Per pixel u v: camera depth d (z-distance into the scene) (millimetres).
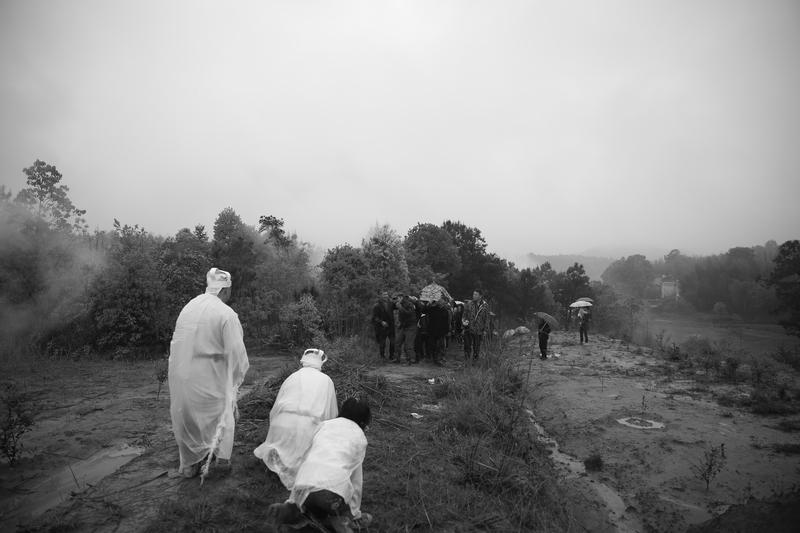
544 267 72312
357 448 4406
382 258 20328
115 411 8391
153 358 14250
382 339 14641
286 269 18609
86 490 5152
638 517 5840
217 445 5359
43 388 10156
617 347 20516
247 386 10602
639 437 8406
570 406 10234
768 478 6770
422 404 9258
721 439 8312
